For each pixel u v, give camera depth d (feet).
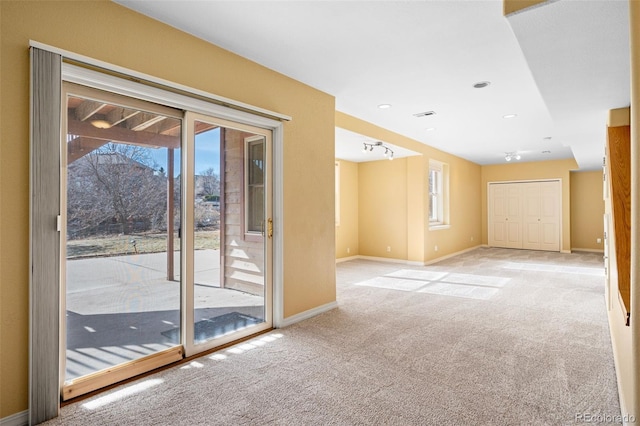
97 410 6.47
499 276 19.19
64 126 6.86
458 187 28.19
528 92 12.63
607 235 12.07
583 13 5.59
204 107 8.83
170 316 8.56
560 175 29.04
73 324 7.02
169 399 6.84
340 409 6.47
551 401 6.70
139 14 7.66
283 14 7.73
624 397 6.11
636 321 4.02
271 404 6.64
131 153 7.91
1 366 5.90
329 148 12.78
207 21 8.04
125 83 7.36
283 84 11.00
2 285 5.90
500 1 7.23
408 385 7.33
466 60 10.03
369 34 8.59
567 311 12.62
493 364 8.30
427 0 7.20
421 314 12.30
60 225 6.37
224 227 9.70
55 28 6.47
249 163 10.35
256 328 10.46
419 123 17.25
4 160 5.90
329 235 12.80
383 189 25.80
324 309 12.55
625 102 10.23
